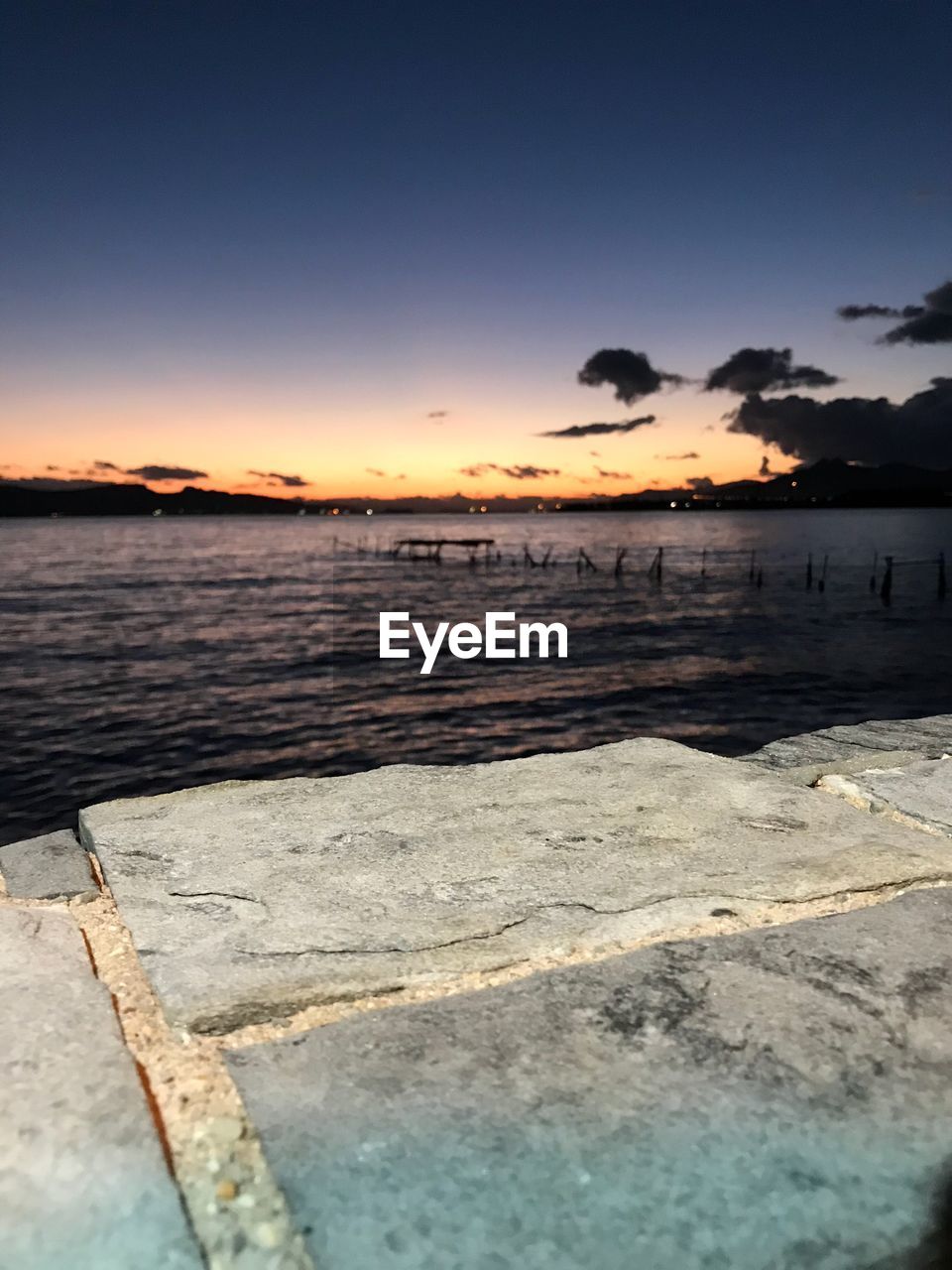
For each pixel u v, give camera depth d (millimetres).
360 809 2076
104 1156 917
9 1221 823
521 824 1969
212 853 1814
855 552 93938
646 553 99500
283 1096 1046
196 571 80938
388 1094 1045
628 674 25625
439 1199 873
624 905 1572
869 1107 1015
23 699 22141
